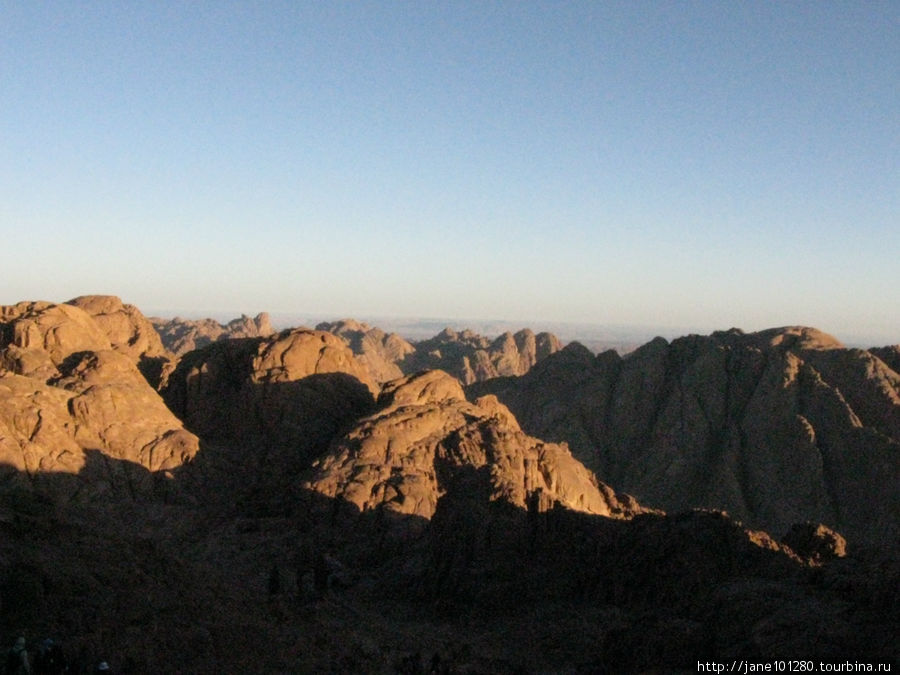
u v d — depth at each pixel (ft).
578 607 173.58
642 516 191.31
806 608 124.67
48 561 122.62
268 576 187.93
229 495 239.71
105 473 227.20
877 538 336.29
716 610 134.31
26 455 215.72
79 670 100.63
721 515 180.86
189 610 130.31
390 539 207.21
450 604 173.06
